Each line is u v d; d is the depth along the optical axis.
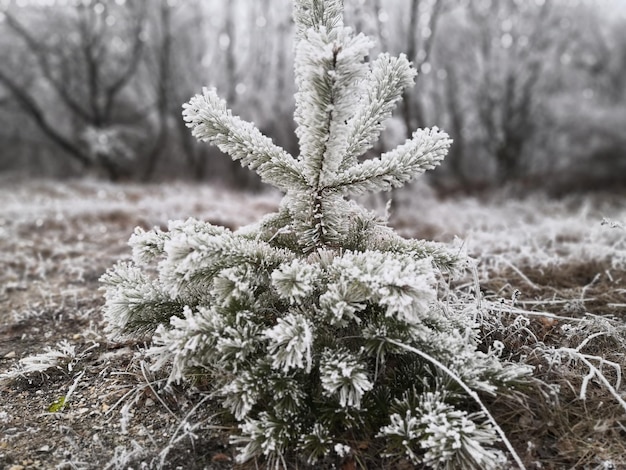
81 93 11.43
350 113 1.44
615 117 9.57
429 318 1.68
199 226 1.71
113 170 10.77
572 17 10.38
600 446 1.50
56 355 2.02
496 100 10.52
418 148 1.59
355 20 5.19
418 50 7.47
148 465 1.47
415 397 1.45
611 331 1.97
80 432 1.63
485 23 10.18
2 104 10.77
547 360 1.79
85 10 10.28
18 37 10.25
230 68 11.05
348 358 1.43
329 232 1.73
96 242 4.36
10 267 3.53
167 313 1.76
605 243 3.54
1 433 1.63
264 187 10.41
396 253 1.66
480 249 3.41
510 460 1.46
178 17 11.68
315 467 1.45
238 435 1.54
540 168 11.28
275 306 1.73
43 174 12.46
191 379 1.80
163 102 11.51
